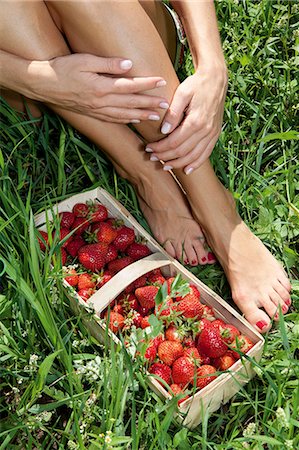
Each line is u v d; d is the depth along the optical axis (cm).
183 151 160
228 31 212
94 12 141
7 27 146
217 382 149
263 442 150
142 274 163
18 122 181
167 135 160
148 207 184
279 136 187
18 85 156
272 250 182
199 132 158
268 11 212
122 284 160
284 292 171
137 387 152
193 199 172
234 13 210
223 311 162
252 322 169
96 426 152
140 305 165
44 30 149
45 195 180
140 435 146
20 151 186
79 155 182
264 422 151
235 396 160
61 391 156
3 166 167
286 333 158
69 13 142
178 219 180
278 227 182
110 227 174
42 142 183
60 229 173
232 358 158
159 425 144
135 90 148
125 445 144
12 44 149
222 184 187
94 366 155
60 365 160
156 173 175
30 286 161
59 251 163
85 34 145
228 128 196
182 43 202
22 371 157
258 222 183
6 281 170
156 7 165
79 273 170
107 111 154
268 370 159
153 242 173
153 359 155
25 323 162
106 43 145
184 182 170
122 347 150
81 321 165
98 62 146
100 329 157
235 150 195
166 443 145
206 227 175
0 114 188
